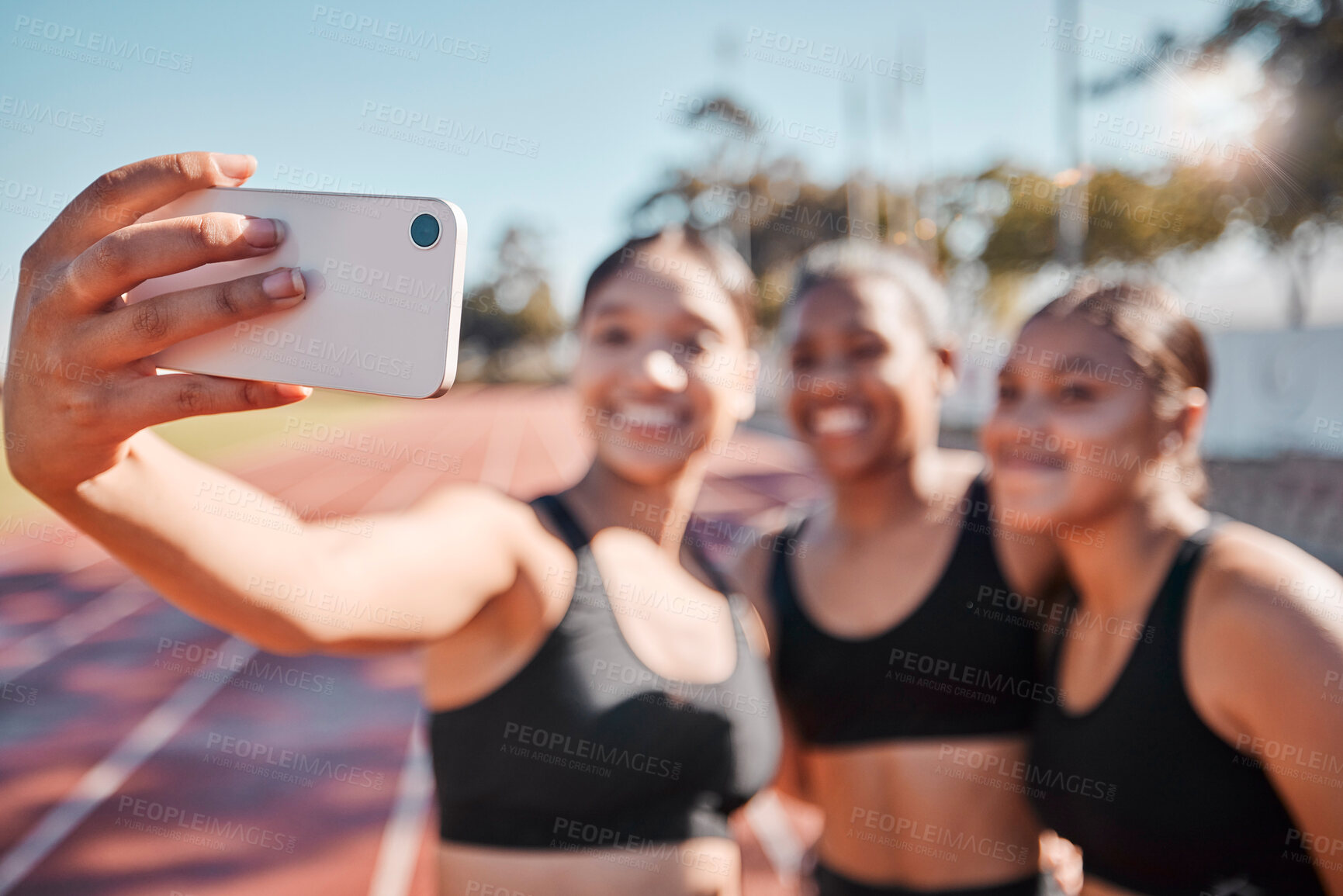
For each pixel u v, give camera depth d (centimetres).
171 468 93
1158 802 131
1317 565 127
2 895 423
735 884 156
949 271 2148
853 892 193
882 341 187
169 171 82
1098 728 140
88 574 1179
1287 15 956
